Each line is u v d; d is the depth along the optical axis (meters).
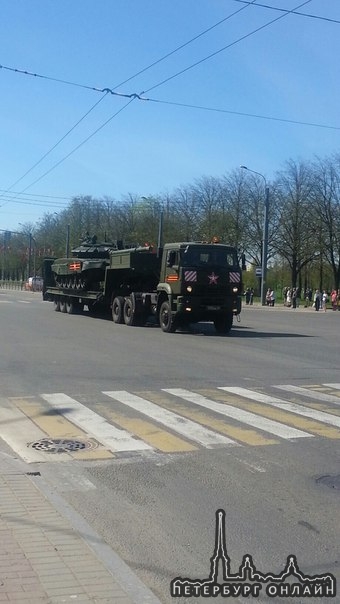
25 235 101.00
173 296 23.62
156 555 4.64
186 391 11.62
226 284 23.53
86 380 12.72
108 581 4.11
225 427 8.78
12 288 101.38
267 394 11.44
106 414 9.56
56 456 7.27
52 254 79.19
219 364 15.42
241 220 64.38
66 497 5.89
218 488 6.21
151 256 26.62
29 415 9.48
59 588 3.99
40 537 4.78
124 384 12.30
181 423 8.98
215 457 7.30
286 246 63.44
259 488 6.23
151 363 15.34
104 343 19.62
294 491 6.15
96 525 5.20
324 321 36.03
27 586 4.00
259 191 64.38
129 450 7.57
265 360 16.42
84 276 30.72
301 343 21.20
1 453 7.36
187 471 6.76
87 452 7.46
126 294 28.28
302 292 78.75
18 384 12.19
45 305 43.28
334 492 6.13
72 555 4.47
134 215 71.38
